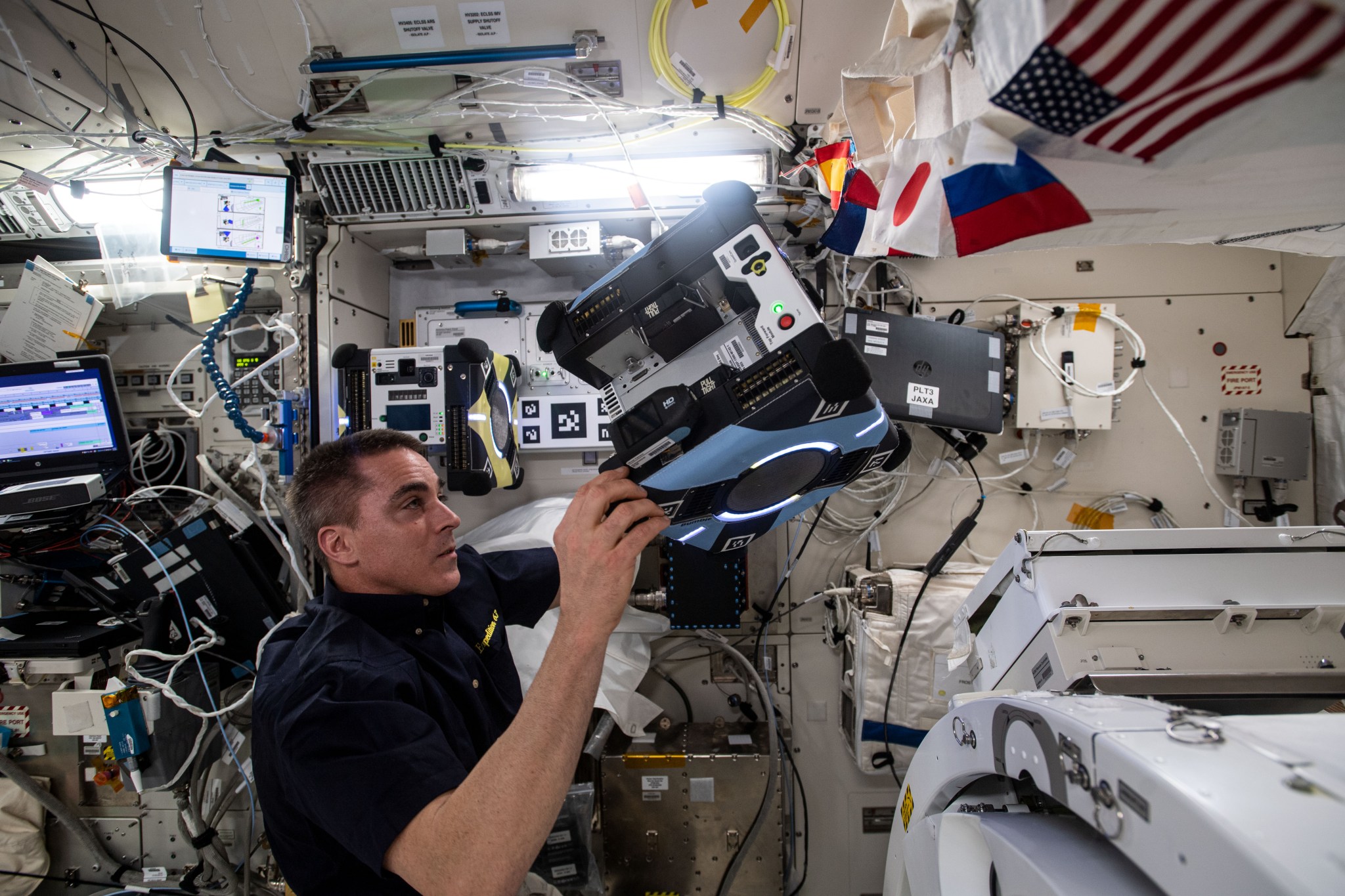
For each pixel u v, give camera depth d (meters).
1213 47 0.54
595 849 2.32
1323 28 0.47
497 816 0.84
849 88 1.23
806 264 2.42
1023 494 2.42
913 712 2.07
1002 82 0.71
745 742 2.19
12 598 2.38
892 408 2.15
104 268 2.44
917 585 2.11
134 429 2.60
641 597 2.28
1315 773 0.54
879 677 2.10
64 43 1.82
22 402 2.18
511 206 2.27
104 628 2.16
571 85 1.94
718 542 1.20
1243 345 2.38
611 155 2.17
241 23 1.82
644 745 2.18
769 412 0.85
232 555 2.20
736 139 2.16
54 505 2.07
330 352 2.32
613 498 0.92
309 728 1.01
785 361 0.86
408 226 2.36
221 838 2.28
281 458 2.30
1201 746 0.61
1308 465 2.27
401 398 2.19
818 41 1.82
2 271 2.66
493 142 2.16
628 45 1.84
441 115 2.03
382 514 1.32
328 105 2.04
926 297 2.44
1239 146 0.67
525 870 0.84
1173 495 2.39
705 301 0.93
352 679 1.10
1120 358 2.38
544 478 2.50
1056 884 0.71
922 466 2.43
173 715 2.11
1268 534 1.27
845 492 2.42
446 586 1.40
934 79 1.00
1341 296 2.19
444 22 1.81
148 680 1.98
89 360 2.21
